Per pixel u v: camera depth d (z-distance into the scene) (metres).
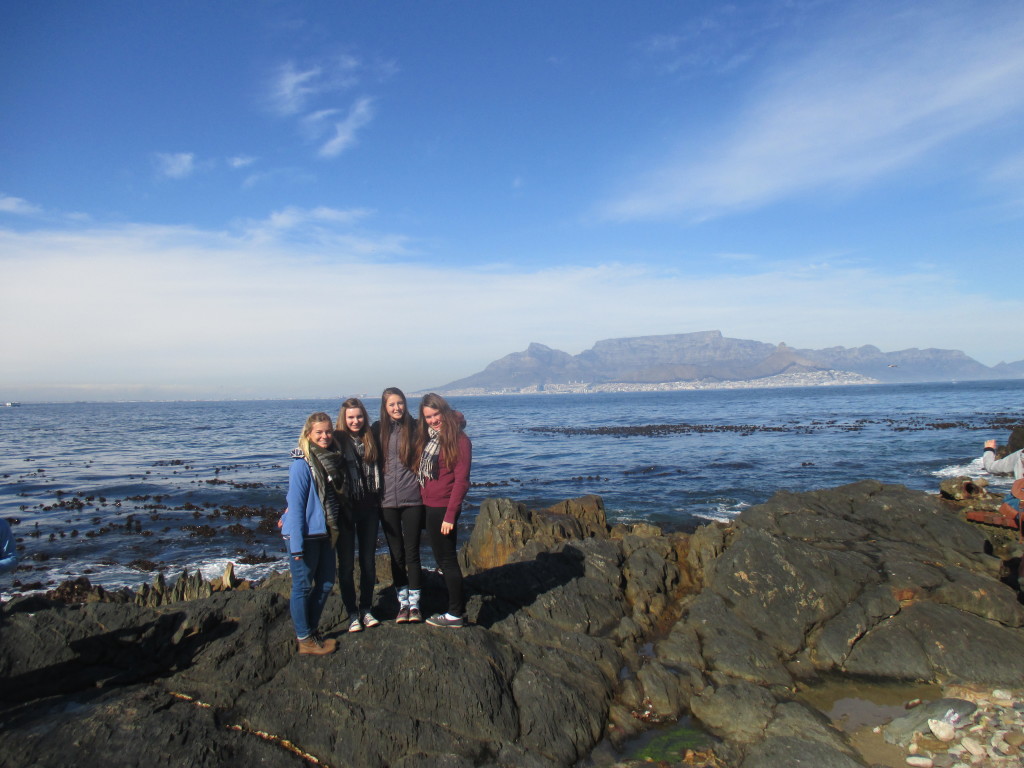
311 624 4.96
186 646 5.05
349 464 5.29
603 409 119.44
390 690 4.70
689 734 5.14
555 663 5.60
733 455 32.88
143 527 16.88
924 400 105.44
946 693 5.77
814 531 8.95
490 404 175.88
